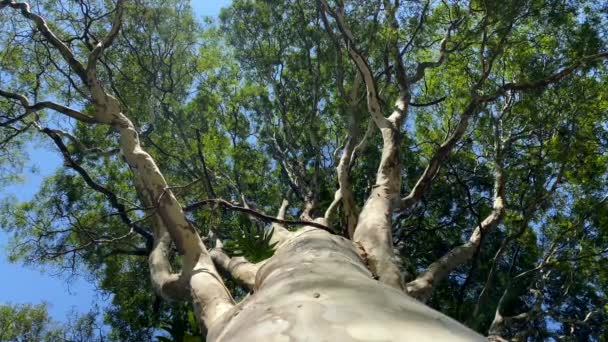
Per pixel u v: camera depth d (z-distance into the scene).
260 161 19.67
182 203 17.42
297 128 19.80
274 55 19.89
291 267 5.09
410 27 14.80
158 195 9.95
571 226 15.33
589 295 17.67
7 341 17.75
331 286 4.12
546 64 14.85
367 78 11.22
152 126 16.81
